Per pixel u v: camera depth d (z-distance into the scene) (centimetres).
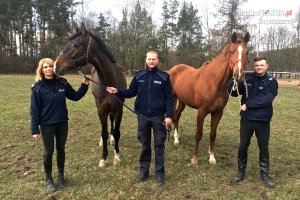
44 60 365
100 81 446
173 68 589
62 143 388
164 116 410
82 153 524
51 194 377
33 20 3481
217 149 550
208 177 429
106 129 462
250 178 425
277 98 1265
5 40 3288
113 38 3481
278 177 430
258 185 405
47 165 384
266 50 4316
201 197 374
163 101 404
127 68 3341
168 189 394
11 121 749
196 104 472
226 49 426
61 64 393
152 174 437
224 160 495
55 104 370
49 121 369
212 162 475
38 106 366
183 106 571
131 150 539
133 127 709
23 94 1254
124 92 416
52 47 3359
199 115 462
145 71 407
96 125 728
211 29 2762
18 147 551
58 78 381
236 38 406
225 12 2650
